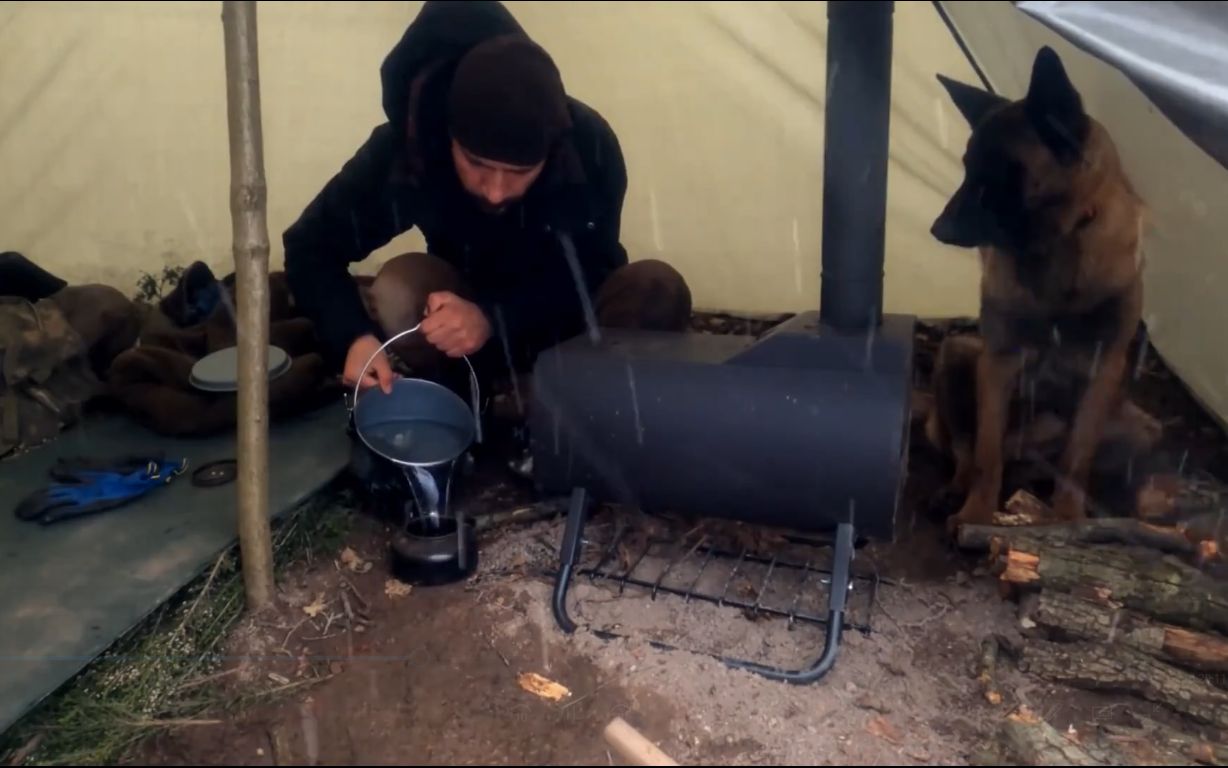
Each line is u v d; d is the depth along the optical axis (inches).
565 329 117.0
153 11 128.3
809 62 133.3
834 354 79.7
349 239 108.2
